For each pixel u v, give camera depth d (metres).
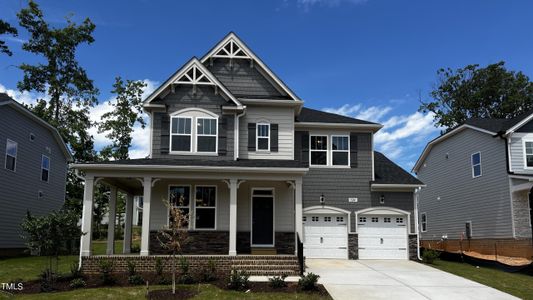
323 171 22.39
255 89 21.34
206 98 19.88
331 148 22.64
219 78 21.34
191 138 19.52
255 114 20.75
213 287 13.94
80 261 16.28
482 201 24.81
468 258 21.45
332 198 22.17
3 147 23.72
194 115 19.67
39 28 36.62
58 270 17.89
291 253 19.84
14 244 24.75
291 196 20.23
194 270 16.05
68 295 12.90
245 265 16.58
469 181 26.22
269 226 20.02
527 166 22.73
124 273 15.94
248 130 20.59
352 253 21.66
